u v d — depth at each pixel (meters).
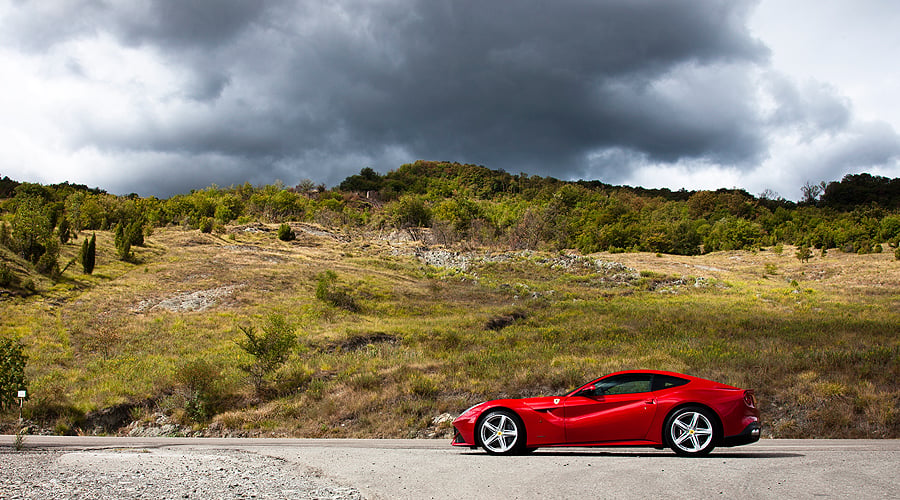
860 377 14.98
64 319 29.33
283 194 103.69
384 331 28.11
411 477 6.21
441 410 15.72
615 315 33.09
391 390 17.16
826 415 12.80
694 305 37.88
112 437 14.58
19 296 31.53
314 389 18.00
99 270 41.47
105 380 20.06
